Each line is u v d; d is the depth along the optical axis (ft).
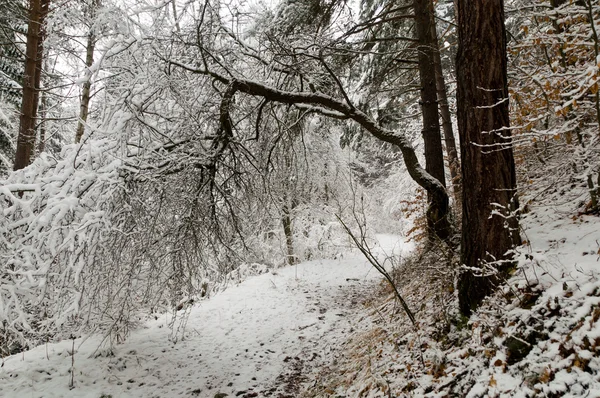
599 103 10.55
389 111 31.81
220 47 23.86
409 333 14.75
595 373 7.42
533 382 8.27
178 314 29.55
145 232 18.66
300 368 20.29
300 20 24.93
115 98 20.36
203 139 21.54
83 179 17.13
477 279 12.65
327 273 40.86
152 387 19.04
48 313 19.67
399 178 56.54
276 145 26.94
